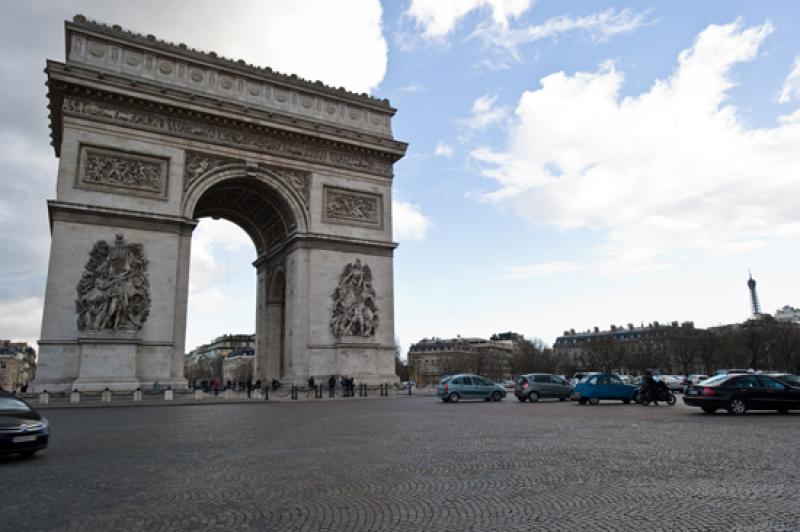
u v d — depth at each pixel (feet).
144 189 210.59
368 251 255.50
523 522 38.09
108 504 44.78
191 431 97.76
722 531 35.37
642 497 44.37
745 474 52.70
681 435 83.61
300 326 235.81
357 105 265.75
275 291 278.67
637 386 178.29
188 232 218.59
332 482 52.03
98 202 201.57
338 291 244.42
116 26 216.54
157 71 222.48
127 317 197.06
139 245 205.05
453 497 45.47
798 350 495.41
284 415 132.36
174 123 220.84
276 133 241.35
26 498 47.16
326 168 252.62
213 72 234.38
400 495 46.50
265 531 37.01
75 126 201.77
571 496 45.09
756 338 506.89
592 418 116.57
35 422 70.13
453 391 192.85
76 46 208.74
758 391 121.80
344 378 226.99
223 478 54.49
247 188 246.06
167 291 208.03
